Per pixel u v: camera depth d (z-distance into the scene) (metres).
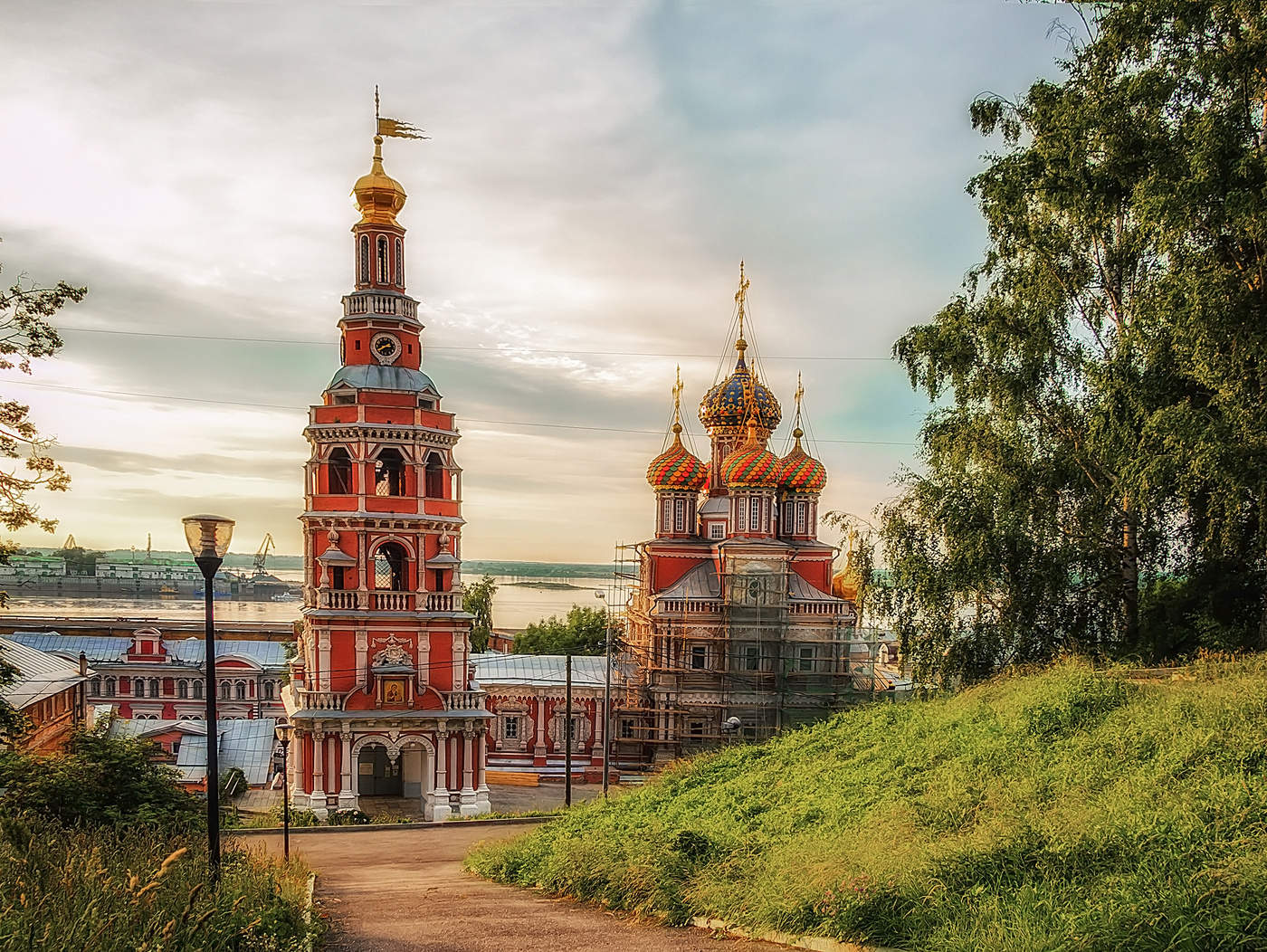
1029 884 10.40
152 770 29.77
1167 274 25.08
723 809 20.27
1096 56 28.36
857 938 10.55
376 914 14.77
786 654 55.66
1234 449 22.45
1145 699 17.41
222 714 84.06
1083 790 13.57
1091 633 30.80
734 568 55.28
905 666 33.97
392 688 43.34
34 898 9.18
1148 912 8.82
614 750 56.19
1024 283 30.56
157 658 84.94
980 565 30.20
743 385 63.25
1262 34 23.94
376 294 46.12
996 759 16.52
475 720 44.44
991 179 31.20
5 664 27.64
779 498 61.97
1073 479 30.30
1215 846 10.12
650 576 59.34
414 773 46.88
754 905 12.55
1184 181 23.78
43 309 22.91
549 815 38.00
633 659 61.22
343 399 45.25
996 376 31.00
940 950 9.55
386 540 44.44
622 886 14.92
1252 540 25.73
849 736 23.42
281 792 45.69
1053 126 29.00
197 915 9.66
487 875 20.59
